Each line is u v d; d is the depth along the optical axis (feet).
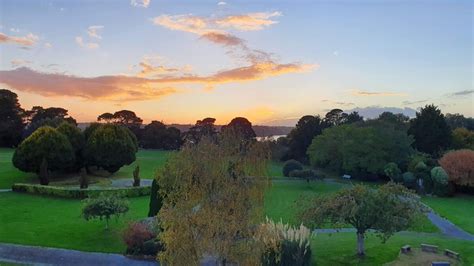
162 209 50.37
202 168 49.47
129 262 72.08
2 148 254.47
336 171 214.07
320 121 263.49
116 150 168.66
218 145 51.98
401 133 194.90
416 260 70.44
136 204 120.06
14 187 133.39
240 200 49.47
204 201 48.85
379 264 68.33
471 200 155.74
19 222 95.40
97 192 126.21
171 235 47.75
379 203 66.13
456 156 164.55
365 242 81.25
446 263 66.08
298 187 165.58
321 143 205.77
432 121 225.56
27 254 74.74
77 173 171.83
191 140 59.52
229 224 48.32
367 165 187.83
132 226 77.77
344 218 66.44
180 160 50.39
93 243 80.94
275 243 53.16
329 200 68.64
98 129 171.53
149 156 251.39
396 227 65.00
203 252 48.67
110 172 175.42
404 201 68.08
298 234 59.67
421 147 225.35
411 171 179.01
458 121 313.53
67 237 84.17
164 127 313.73
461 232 101.19
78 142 168.76
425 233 96.89
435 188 164.45
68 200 121.80
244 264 48.67
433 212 125.18
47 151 150.71
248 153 51.78
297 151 254.06
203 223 47.65
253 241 49.78
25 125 280.10
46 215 102.68
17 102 265.95
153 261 72.54
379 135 191.11
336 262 69.41
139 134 314.14
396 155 189.98
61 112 311.47
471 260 70.59
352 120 273.75
